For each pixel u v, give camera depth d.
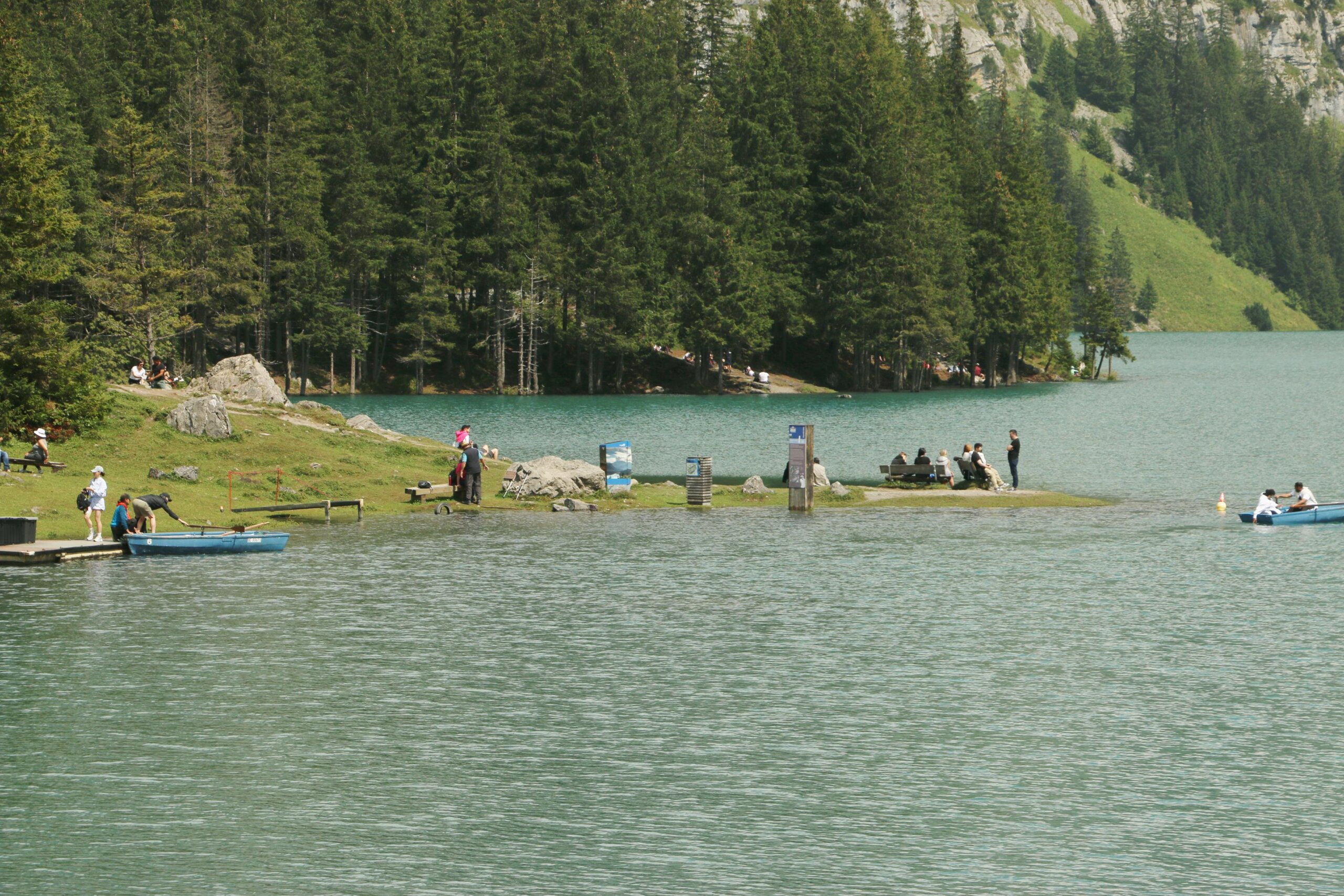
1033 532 58.97
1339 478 79.56
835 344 199.25
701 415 132.00
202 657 35.75
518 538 57.22
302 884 21.91
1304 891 21.66
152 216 131.62
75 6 158.12
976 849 23.38
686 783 26.58
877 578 47.69
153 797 25.67
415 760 27.78
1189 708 31.39
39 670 34.34
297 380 168.88
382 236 163.25
